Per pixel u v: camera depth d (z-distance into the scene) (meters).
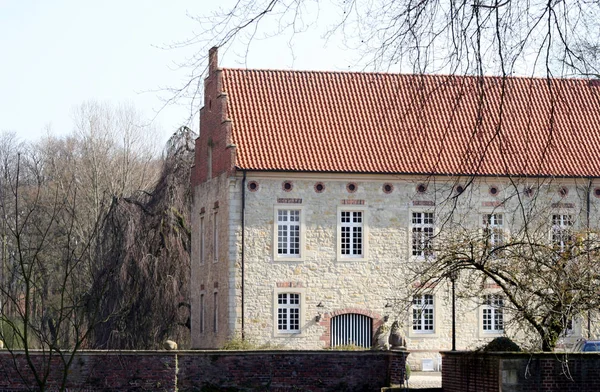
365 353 35.47
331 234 48.56
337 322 48.41
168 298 49.81
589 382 26.47
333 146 49.38
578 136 51.19
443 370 29.81
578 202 49.06
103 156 71.75
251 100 50.59
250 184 48.03
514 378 26.36
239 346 45.19
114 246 48.91
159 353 34.22
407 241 48.97
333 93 51.88
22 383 32.81
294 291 48.03
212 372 34.81
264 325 47.75
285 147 48.84
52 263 41.75
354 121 50.78
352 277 48.53
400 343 35.62
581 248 26.70
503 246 25.66
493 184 47.31
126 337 47.31
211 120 51.47
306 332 47.97
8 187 46.34
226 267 48.09
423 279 28.53
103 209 52.44
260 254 47.94
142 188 72.19
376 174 48.56
